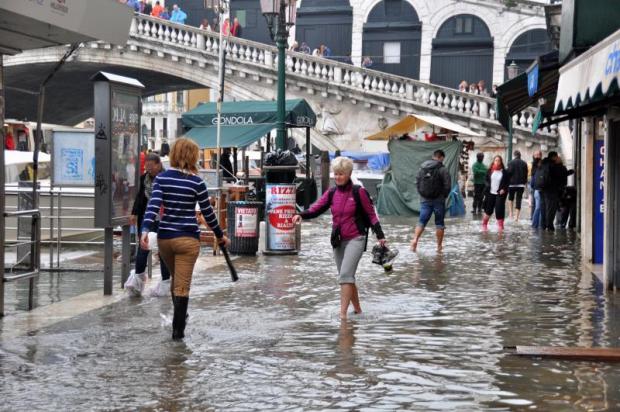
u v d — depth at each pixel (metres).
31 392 9.60
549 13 31.73
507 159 53.06
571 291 17.12
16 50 14.69
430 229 33.09
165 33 64.12
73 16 13.36
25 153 34.56
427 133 45.62
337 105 60.69
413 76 75.62
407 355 11.32
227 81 63.12
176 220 12.47
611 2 17.00
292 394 9.46
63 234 26.14
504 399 9.21
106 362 10.99
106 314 14.45
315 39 77.69
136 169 17.22
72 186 21.91
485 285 17.98
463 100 61.56
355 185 14.18
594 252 21.98
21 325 13.44
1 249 14.13
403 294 16.72
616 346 11.81
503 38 73.44
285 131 29.36
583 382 9.91
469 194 60.00
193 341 12.27
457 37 74.69
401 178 42.41
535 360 11.05
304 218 14.37
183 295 12.43
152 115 120.12
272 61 61.53
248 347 11.86
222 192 26.88
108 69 68.00
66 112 86.38
